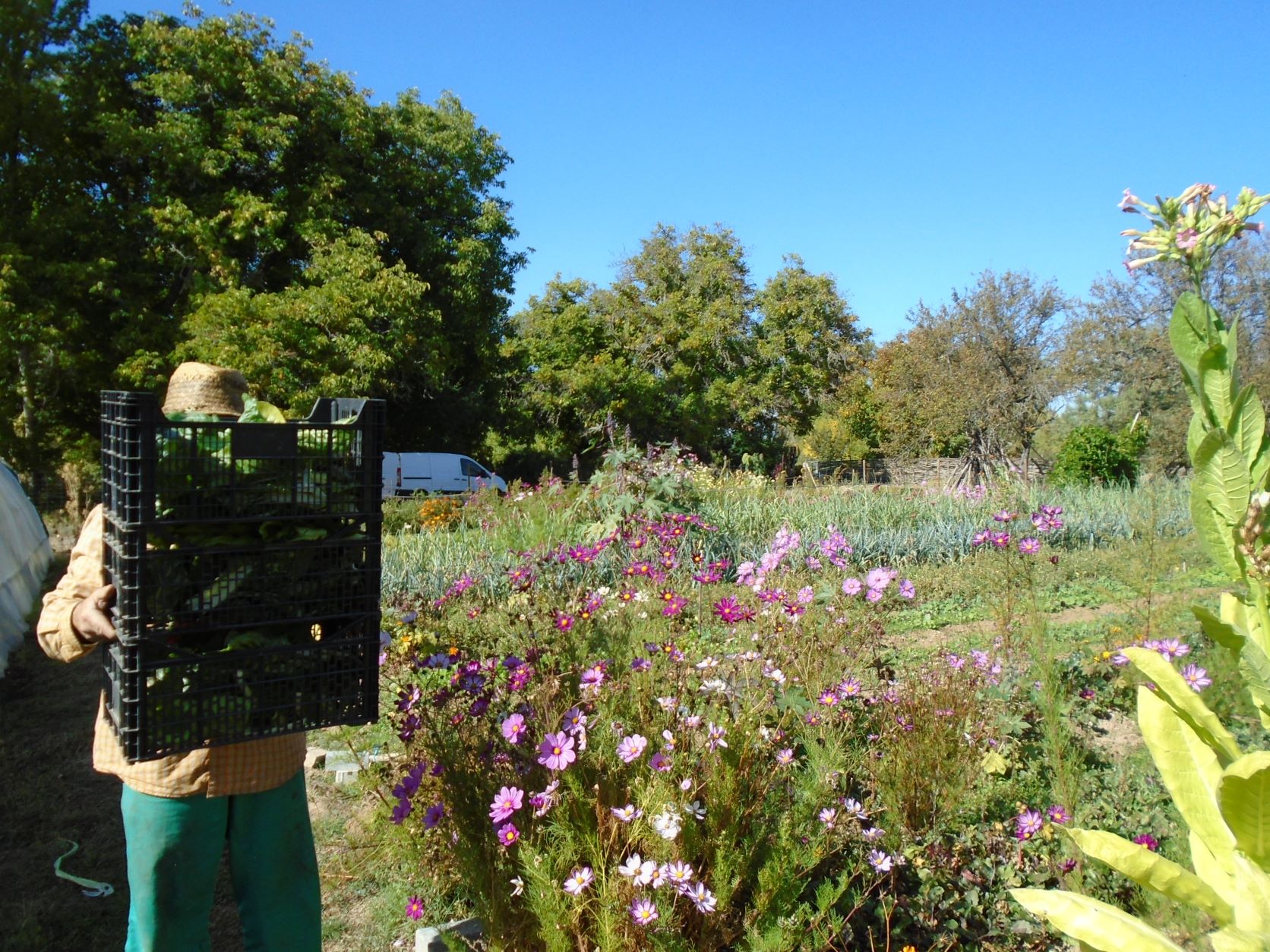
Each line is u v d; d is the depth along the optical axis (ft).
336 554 6.60
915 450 81.97
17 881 11.12
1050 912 5.12
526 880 7.50
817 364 99.81
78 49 64.08
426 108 77.36
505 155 80.28
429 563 26.71
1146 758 11.62
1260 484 4.90
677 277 100.01
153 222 62.13
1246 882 5.01
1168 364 69.62
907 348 74.33
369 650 6.71
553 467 93.76
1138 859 5.05
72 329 58.65
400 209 72.02
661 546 24.86
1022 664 13.50
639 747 7.69
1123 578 16.90
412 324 65.36
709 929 7.47
